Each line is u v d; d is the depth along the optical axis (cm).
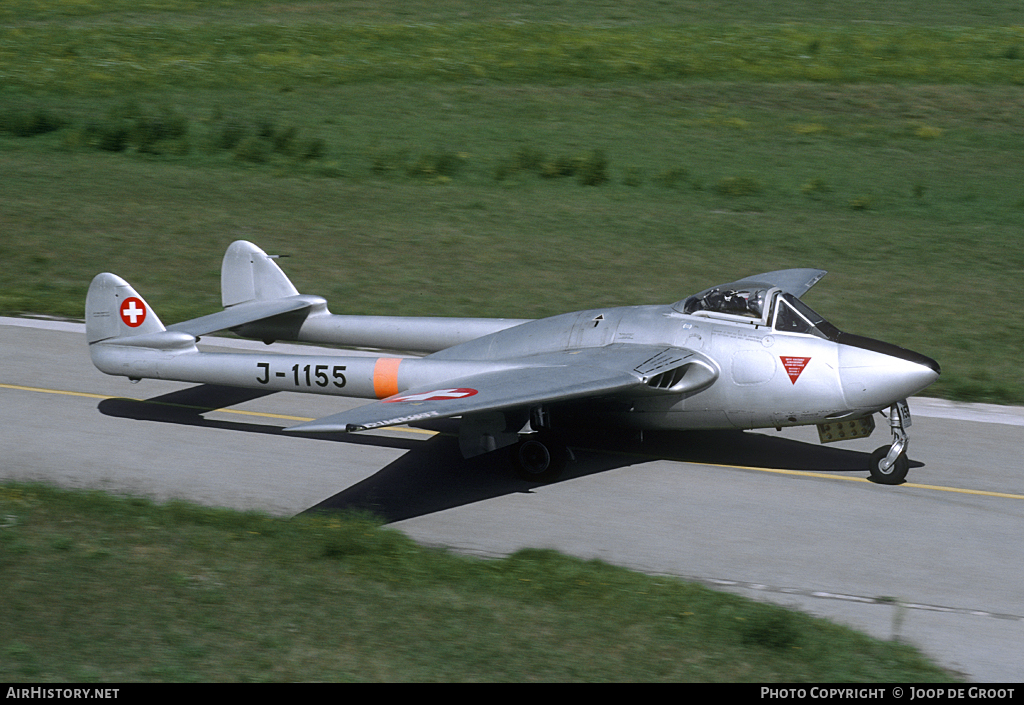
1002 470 5131
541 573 3862
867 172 12150
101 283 5844
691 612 3559
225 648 3188
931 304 7925
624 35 19238
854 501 4766
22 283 8488
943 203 11012
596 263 9112
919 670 3241
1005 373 6494
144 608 3441
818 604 3797
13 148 13000
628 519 4578
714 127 14050
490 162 12662
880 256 9288
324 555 3953
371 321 6331
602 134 13800
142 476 5059
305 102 15325
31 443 5481
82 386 6450
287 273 8762
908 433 5650
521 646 3262
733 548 4281
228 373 5569
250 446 5509
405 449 5497
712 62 17275
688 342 5059
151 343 5778
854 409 4778
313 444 5556
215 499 4784
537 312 7769
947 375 6450
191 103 15250
